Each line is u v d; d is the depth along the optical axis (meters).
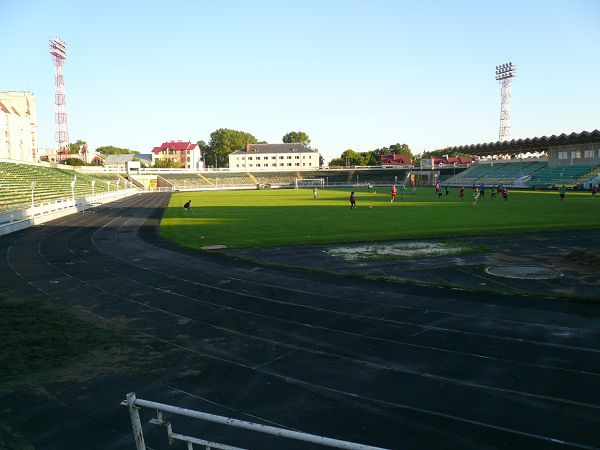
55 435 7.56
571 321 13.00
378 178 136.62
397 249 24.42
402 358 10.57
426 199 62.03
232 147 199.00
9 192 48.81
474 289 16.42
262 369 10.07
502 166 115.12
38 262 22.36
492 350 10.98
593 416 7.95
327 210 47.00
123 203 66.44
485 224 33.59
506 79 122.12
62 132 110.00
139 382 9.47
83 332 12.44
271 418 8.02
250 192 95.88
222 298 15.70
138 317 13.75
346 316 13.66
